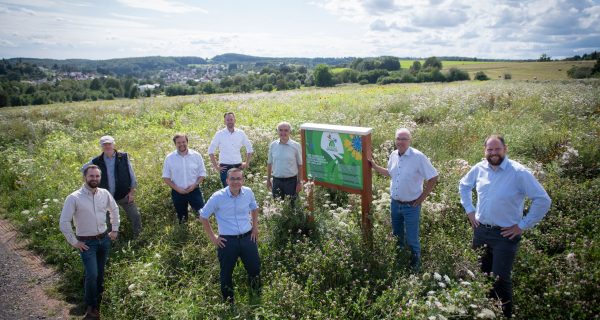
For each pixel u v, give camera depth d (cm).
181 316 411
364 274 458
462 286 392
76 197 450
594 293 388
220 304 431
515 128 972
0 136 1427
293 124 1245
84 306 477
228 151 722
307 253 489
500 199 392
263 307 418
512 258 396
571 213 575
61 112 2009
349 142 535
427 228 573
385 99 1775
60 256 576
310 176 608
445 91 2059
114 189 602
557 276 426
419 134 1014
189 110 1897
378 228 528
